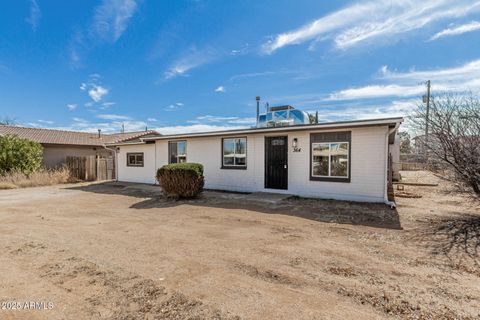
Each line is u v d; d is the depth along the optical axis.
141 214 7.07
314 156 9.55
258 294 2.82
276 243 4.56
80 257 3.93
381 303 2.63
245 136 11.20
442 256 3.90
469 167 5.79
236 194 10.41
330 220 6.22
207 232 5.28
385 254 4.00
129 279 3.19
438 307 2.55
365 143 8.58
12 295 2.83
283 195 9.73
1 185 12.94
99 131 24.02
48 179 14.79
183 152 13.20
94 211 7.52
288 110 13.31
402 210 7.26
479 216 6.43
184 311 2.51
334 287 2.97
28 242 4.68
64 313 2.49
